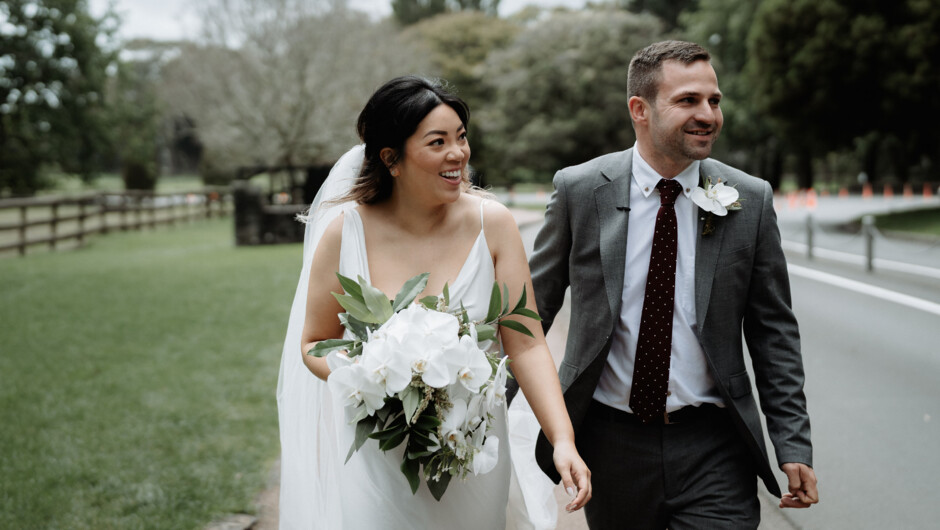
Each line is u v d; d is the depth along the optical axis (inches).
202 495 155.0
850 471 165.8
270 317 344.2
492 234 89.5
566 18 1398.9
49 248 684.1
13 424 202.7
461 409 74.4
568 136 1320.1
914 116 860.0
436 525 83.0
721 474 93.0
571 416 97.0
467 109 84.7
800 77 893.8
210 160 1704.0
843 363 250.5
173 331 317.1
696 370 93.5
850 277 428.1
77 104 1203.2
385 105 82.6
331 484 94.0
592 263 96.4
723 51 1518.2
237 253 624.1
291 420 97.3
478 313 87.5
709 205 90.4
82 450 183.2
